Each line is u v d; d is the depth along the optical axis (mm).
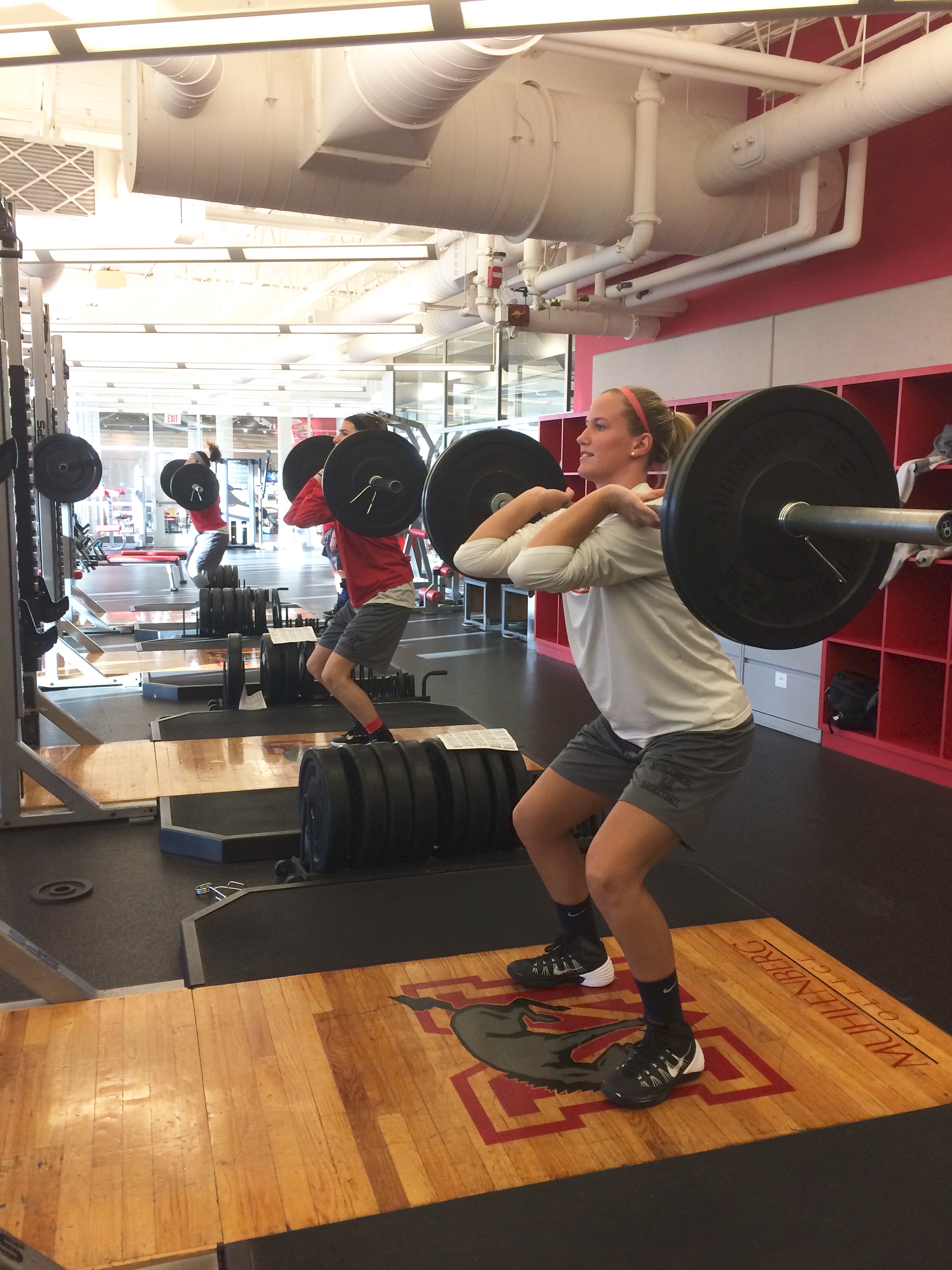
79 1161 1744
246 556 18938
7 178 6609
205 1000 2307
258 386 15422
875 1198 1707
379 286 9969
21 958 2246
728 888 2992
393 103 3645
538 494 2160
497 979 2430
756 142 4496
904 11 2035
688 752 1899
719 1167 1775
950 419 4727
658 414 1993
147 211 6809
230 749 4582
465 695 6238
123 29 1981
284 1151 1787
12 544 3555
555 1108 1928
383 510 3988
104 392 17000
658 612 1896
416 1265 1539
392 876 3041
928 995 2523
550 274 5867
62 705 5773
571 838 2297
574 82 5312
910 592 4703
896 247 5039
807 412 1612
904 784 4430
